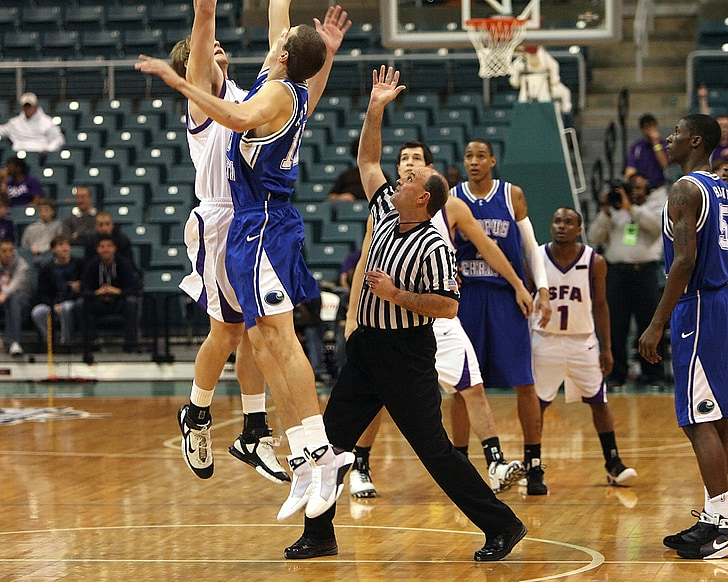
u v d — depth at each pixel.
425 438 8.25
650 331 8.70
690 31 31.67
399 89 9.01
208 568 8.21
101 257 21.72
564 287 11.95
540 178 18.34
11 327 21.95
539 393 12.10
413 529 9.62
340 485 8.12
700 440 8.66
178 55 8.60
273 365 8.06
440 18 19.36
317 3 32.88
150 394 20.11
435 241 8.23
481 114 27.33
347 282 19.83
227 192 8.22
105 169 25.61
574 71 28.73
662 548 8.77
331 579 7.85
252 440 8.90
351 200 23.50
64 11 32.19
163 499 10.99
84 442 14.75
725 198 8.78
